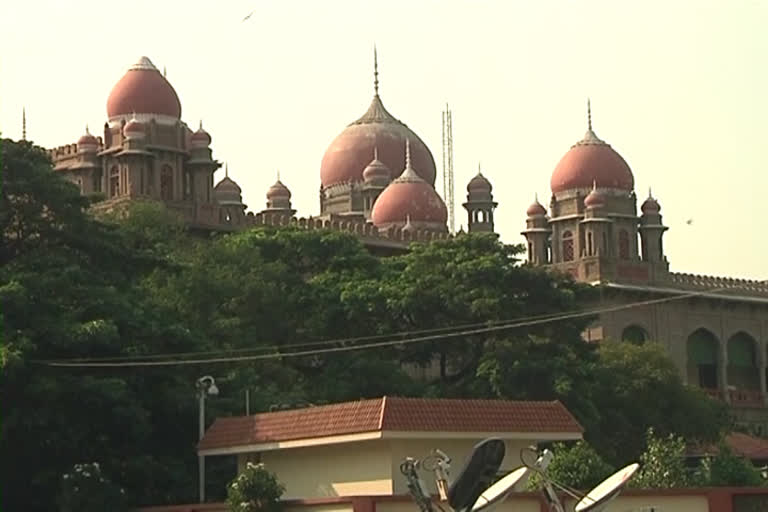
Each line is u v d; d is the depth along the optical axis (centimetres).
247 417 9194
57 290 10219
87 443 9831
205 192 17888
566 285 14775
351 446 8531
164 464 9881
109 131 17962
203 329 12100
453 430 8412
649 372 15038
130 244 11462
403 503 7844
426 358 14362
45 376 9712
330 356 13562
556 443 10031
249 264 13975
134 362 10112
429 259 14450
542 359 13488
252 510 8269
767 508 8344
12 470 9831
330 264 14838
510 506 7944
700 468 12350
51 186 10881
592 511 6128
